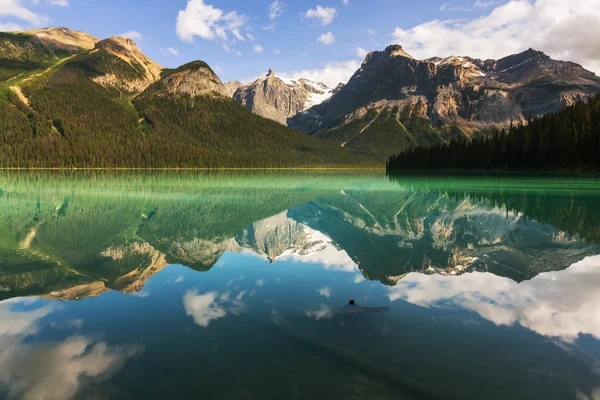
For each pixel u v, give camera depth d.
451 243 13.07
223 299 7.29
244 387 4.20
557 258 10.62
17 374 4.50
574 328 5.89
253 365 4.69
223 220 19.83
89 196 34.38
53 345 5.29
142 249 12.28
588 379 4.43
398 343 5.30
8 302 7.19
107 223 18.31
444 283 8.38
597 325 6.03
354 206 26.70
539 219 18.95
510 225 17.11
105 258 10.95
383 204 28.11
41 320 6.26
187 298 7.37
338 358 4.95
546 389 4.20
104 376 4.49
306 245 12.93
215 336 5.59
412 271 9.49
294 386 4.22
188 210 24.25
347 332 5.78
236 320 6.21
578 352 5.10
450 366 4.68
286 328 5.82
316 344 5.31
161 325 6.01
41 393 4.05
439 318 6.27
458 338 5.51
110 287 8.14
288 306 6.87
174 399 3.97
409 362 4.74
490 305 6.90
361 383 4.27
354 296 7.45
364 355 4.97
